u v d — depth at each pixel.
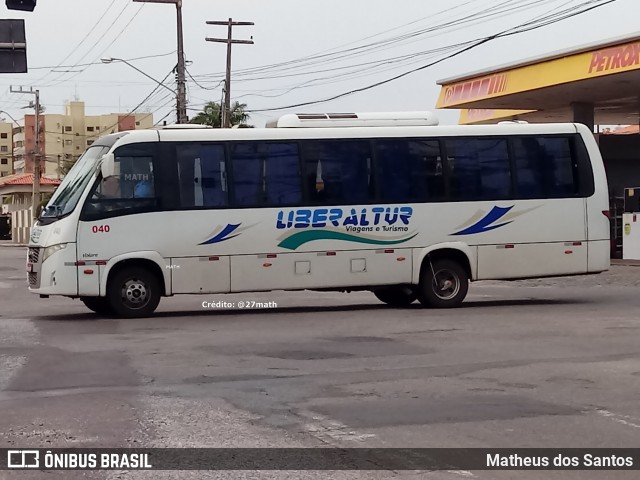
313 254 17.39
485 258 18.17
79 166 17.34
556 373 10.50
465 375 10.43
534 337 13.53
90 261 16.39
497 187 18.25
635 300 19.39
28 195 86.50
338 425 8.05
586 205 18.64
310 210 17.38
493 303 19.12
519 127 18.45
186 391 9.64
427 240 17.89
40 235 16.72
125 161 16.61
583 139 18.75
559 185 18.55
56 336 14.31
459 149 18.14
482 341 13.16
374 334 14.12
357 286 17.61
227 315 17.38
